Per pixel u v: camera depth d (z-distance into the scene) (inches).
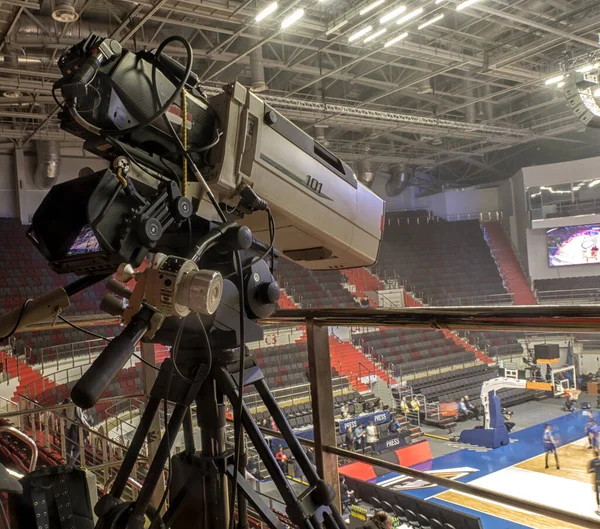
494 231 951.0
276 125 48.4
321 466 55.7
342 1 365.1
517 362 680.4
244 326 39.8
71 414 197.0
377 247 64.0
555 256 845.2
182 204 35.3
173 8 333.4
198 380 37.6
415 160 852.0
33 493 46.7
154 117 34.9
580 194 820.0
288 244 59.2
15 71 382.6
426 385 619.2
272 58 490.3
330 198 55.6
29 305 37.4
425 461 393.4
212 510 39.5
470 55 479.2
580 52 502.6
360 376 594.2
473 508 286.2
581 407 500.4
